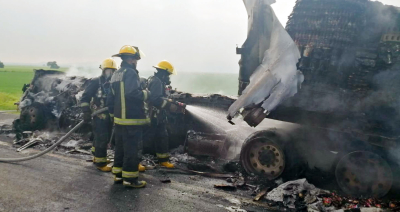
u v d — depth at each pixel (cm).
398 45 420
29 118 775
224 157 592
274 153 487
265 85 430
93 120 523
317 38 450
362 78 433
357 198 421
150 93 461
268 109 429
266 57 440
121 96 435
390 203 399
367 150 432
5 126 848
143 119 447
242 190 455
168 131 658
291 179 478
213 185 472
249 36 500
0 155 584
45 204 376
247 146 504
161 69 532
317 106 449
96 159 518
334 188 456
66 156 596
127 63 454
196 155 605
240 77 524
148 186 457
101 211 364
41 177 471
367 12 454
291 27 474
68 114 764
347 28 439
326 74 446
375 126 418
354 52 443
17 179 456
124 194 420
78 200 393
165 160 556
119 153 457
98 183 459
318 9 454
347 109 437
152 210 373
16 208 360
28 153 606
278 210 388
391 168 414
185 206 390
